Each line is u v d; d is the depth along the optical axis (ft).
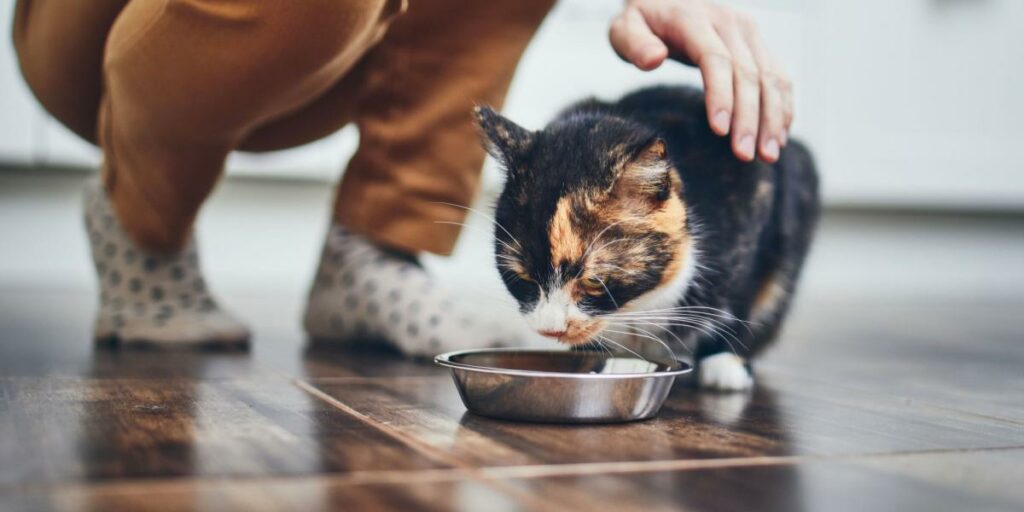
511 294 3.25
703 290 3.20
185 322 3.66
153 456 2.21
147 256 3.65
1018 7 8.07
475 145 3.62
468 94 3.56
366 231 3.70
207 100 3.07
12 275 7.18
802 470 2.25
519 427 2.54
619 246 3.08
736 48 3.07
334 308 3.79
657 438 2.48
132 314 3.63
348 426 2.50
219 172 3.40
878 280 8.81
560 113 3.55
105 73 3.16
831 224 8.63
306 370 3.26
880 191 8.03
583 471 2.21
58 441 2.28
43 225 7.23
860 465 2.30
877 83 7.91
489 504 2.02
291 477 2.12
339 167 7.34
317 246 7.84
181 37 2.94
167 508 1.97
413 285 3.65
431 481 2.12
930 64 7.98
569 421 2.57
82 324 4.25
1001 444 2.49
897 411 2.85
